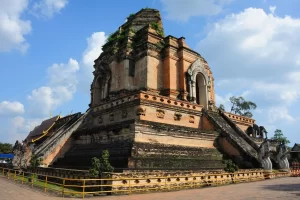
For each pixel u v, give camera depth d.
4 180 25.53
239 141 29.05
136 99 25.75
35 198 15.19
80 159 26.44
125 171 17.86
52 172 24.02
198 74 37.69
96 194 16.64
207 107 36.47
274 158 32.69
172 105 28.20
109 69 38.19
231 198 14.58
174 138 25.08
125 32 39.81
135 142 21.64
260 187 19.78
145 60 34.56
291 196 14.95
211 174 21.58
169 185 18.80
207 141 28.20
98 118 31.70
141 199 14.45
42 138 47.56
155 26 38.91
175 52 36.34
